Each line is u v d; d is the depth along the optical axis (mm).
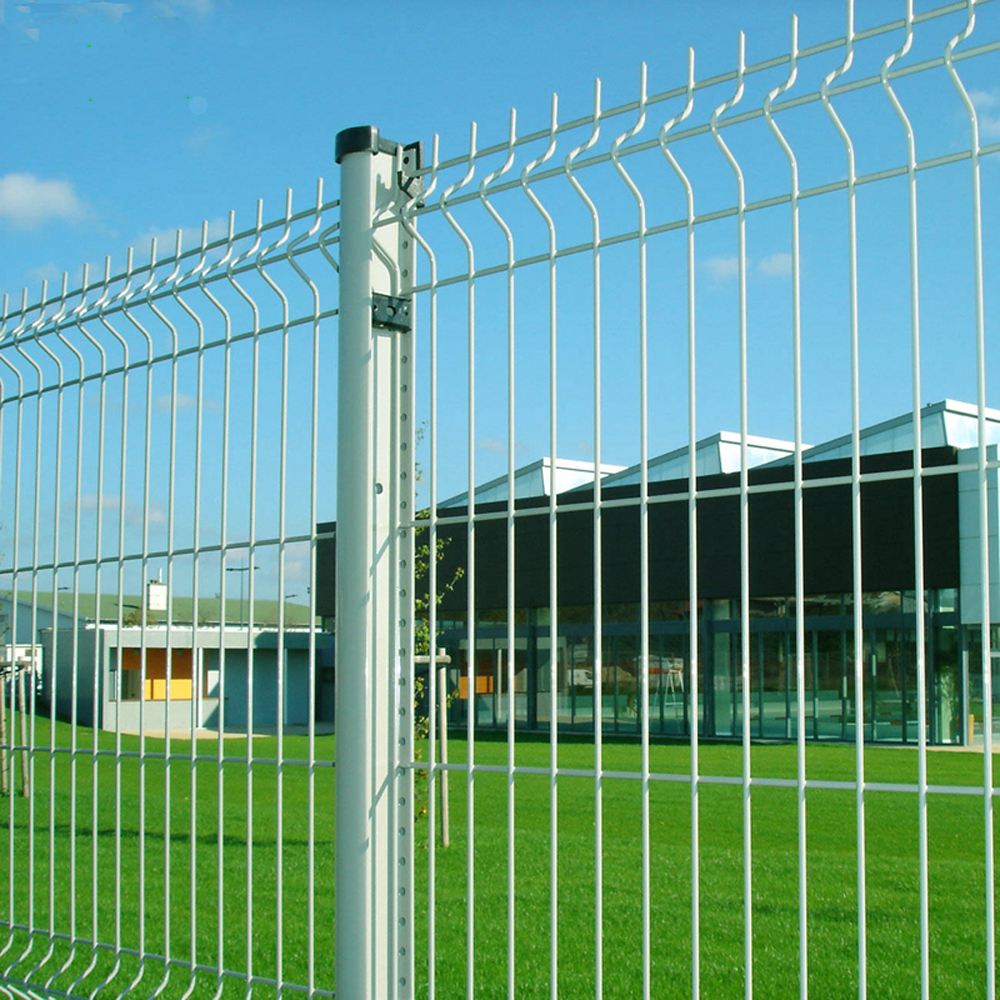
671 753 17969
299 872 7188
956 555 19188
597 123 2230
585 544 24516
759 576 21797
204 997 4352
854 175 1910
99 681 3033
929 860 7781
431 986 2387
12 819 3414
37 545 3254
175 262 2979
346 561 2516
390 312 2582
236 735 21156
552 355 2232
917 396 1799
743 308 2000
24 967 4754
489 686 26422
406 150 2643
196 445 2846
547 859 7695
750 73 2039
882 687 20422
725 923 5797
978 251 1769
